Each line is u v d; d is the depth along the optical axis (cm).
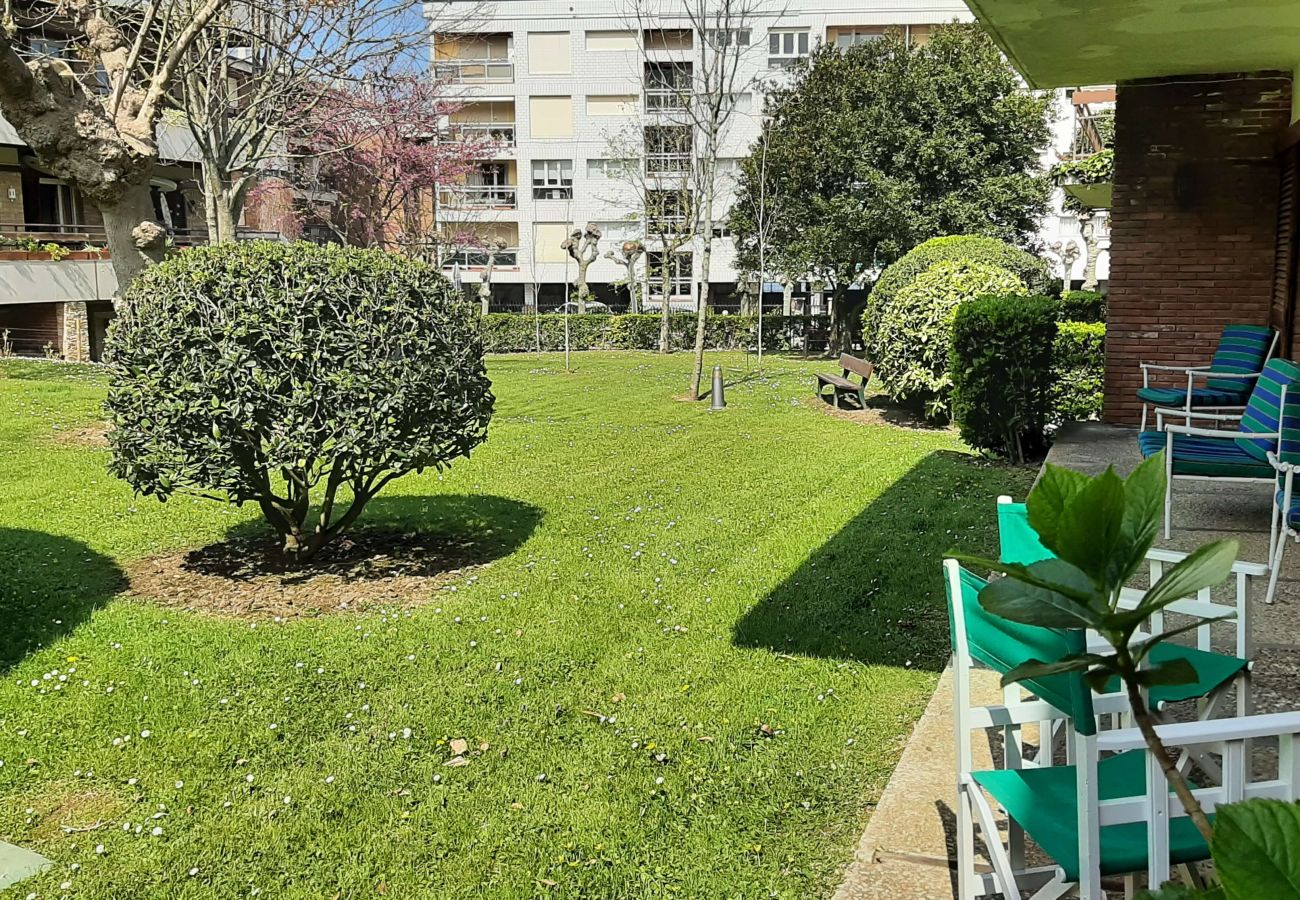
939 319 1230
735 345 3025
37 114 973
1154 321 947
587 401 1557
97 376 1527
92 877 310
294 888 305
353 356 570
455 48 2984
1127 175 935
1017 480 902
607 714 426
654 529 740
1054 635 192
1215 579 84
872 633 518
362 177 2919
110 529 727
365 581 618
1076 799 221
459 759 388
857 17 3494
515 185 3928
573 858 318
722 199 3603
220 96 1459
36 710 429
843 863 308
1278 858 69
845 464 999
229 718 425
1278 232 891
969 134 2330
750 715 420
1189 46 777
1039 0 641
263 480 606
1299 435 422
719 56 1852
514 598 582
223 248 589
